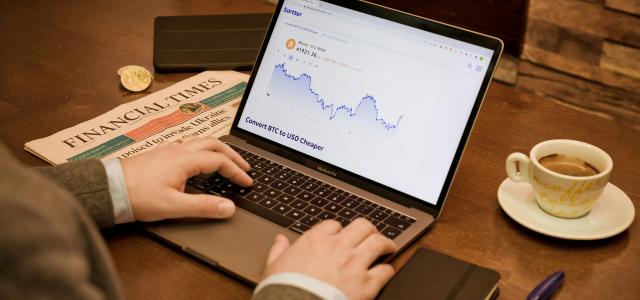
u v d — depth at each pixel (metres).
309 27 1.06
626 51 1.82
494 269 0.84
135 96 1.22
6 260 0.44
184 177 0.91
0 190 0.45
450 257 0.82
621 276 0.82
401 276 0.79
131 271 0.83
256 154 1.03
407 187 0.93
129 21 1.51
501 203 0.92
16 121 1.14
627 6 1.76
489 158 1.06
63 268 0.46
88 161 0.88
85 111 1.17
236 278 0.81
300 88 1.04
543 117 1.17
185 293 0.80
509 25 2.02
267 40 1.09
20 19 1.51
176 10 1.54
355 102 1.00
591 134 1.13
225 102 1.20
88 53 1.37
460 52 0.94
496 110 1.20
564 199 0.87
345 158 0.98
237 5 1.56
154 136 1.09
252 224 0.88
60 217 0.47
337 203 0.92
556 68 1.98
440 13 2.12
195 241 0.85
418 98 0.96
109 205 0.86
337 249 0.77
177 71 1.30
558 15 1.89
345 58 1.02
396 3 2.15
